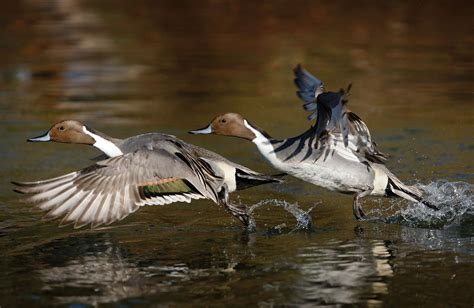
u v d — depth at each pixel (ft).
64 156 48.57
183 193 32.27
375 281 29.25
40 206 29.25
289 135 52.65
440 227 36.40
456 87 66.13
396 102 61.62
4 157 48.03
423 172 45.03
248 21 92.58
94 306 27.17
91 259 31.89
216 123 36.73
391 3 99.40
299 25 90.48
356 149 36.37
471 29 87.56
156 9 100.58
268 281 29.32
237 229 36.09
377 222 37.19
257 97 63.93
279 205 39.99
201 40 85.40
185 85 68.18
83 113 58.85
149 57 78.64
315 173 36.35
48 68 74.23
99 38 86.33
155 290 28.55
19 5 103.60
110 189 30.50
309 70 71.77
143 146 32.30
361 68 72.49
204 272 30.32
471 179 43.45
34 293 28.30
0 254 32.42
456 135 52.85
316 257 31.99
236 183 35.29
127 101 62.80
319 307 26.89
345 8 97.81
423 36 85.20
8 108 60.54
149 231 35.73
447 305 27.07
